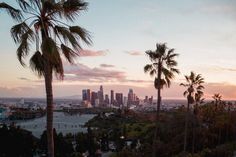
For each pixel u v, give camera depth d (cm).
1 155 6069
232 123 7419
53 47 1066
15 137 6297
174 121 8425
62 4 1130
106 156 9700
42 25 1129
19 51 1111
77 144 9900
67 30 1146
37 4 1124
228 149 5350
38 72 1189
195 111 6650
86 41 1173
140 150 7031
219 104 9569
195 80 4566
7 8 1102
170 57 2745
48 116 1148
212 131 7019
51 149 1145
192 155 4647
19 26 1110
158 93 2791
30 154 6612
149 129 11581
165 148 6284
